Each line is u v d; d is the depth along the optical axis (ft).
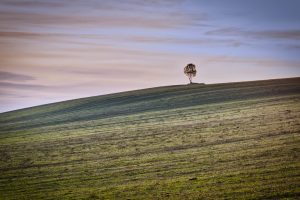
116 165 149.48
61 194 124.57
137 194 115.03
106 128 228.02
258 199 98.63
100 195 118.62
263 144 148.87
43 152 188.14
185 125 205.57
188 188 114.01
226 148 151.33
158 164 143.33
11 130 268.82
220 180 116.78
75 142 200.85
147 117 246.27
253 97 267.18
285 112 201.67
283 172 115.24
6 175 155.63
